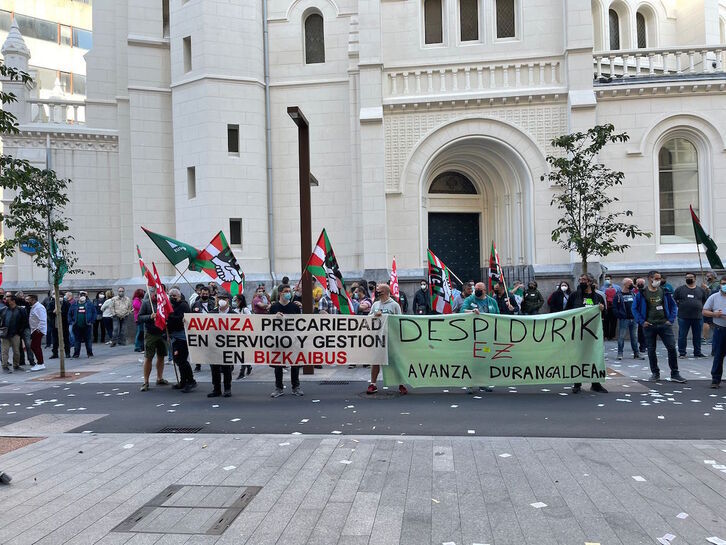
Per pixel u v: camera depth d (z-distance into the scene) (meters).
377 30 18.12
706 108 17.53
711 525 4.50
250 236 18.72
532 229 17.69
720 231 17.47
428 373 9.91
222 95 18.50
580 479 5.54
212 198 18.27
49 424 8.29
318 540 4.37
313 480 5.64
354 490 5.36
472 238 20.16
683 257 17.53
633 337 13.56
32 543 4.40
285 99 19.56
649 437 7.06
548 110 17.75
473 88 18.12
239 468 6.05
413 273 17.88
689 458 6.12
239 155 18.72
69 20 41.41
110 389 11.18
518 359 9.85
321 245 11.62
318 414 8.59
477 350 9.88
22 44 20.88
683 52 17.94
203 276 18.30
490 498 5.12
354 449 6.64
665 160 17.97
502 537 4.36
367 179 17.94
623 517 4.67
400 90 18.36
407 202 18.12
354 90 18.98
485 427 7.65
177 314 10.77
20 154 20.16
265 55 19.47
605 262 17.64
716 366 10.07
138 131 19.73
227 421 8.28
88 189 20.58
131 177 20.11
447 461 6.14
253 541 4.38
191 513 4.91
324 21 19.45
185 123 18.83
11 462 6.40
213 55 18.41
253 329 10.05
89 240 20.53
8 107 20.39
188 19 18.78
